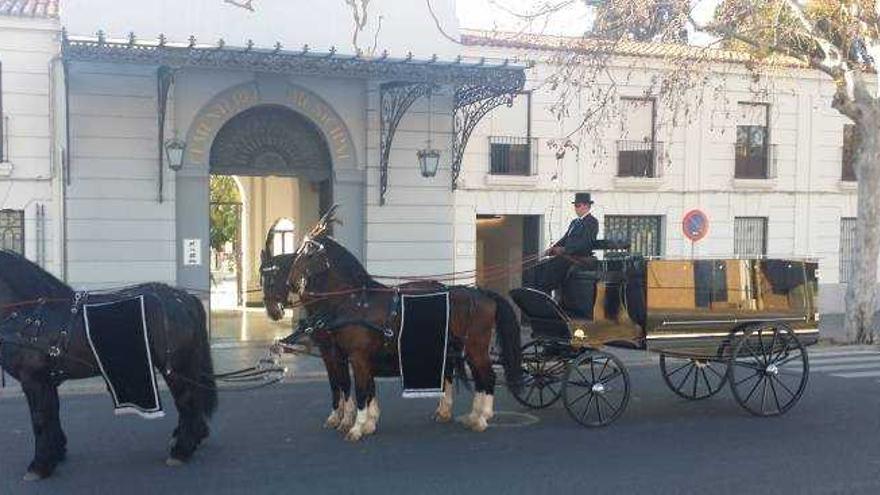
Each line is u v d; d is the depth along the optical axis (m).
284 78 18.39
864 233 19.12
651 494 7.87
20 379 8.26
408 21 18.92
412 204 19.56
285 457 9.05
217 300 30.23
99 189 17.30
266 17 17.92
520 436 10.11
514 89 17.95
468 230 20.47
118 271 17.48
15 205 16.92
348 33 18.47
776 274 11.72
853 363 16.34
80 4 16.61
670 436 10.16
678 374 14.80
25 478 8.15
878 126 18.67
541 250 21.16
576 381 10.73
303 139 19.14
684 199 22.55
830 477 8.46
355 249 19.22
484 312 10.42
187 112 17.80
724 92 22.27
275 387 13.64
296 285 9.98
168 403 11.96
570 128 21.25
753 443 9.85
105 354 8.34
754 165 23.64
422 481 8.22
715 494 7.88
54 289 8.50
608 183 21.72
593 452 9.39
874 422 11.01
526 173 20.98
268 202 26.97
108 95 17.23
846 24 17.91
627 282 10.86
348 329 9.80
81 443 9.58
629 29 17.66
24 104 16.89
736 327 11.41
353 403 10.34
